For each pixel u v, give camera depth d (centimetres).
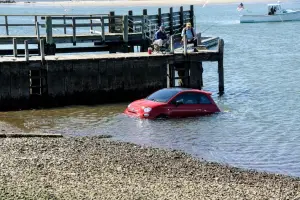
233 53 6306
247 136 2545
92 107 3162
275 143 2434
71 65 3173
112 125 2712
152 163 1984
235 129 2664
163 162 2011
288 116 3003
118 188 1608
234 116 2948
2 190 1512
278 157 2216
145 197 1529
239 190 1678
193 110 2870
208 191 1639
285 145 2400
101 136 2475
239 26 10356
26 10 18200
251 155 2239
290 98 3562
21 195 1477
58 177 1692
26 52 3095
